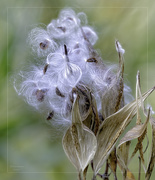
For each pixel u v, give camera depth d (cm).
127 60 104
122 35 118
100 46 108
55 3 119
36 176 104
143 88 107
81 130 67
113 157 69
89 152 67
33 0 117
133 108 68
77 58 70
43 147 105
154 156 68
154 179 97
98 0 127
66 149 68
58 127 73
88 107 68
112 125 68
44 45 73
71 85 68
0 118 106
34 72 74
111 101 69
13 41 107
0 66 104
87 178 87
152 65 111
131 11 122
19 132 106
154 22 120
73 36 73
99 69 70
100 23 115
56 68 70
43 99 71
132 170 95
